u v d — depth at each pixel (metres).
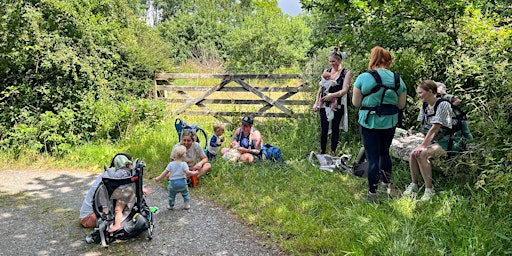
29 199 5.13
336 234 3.85
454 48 5.68
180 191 4.60
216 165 5.87
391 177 5.12
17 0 6.85
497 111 4.32
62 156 6.84
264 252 3.70
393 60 6.57
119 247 3.82
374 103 4.34
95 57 7.81
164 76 9.19
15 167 6.46
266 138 7.47
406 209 4.12
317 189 5.04
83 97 7.40
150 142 7.19
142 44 10.41
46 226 4.31
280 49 21.20
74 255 3.69
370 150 4.48
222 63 25.47
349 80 6.05
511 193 3.54
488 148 4.16
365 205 4.39
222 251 3.72
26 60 6.91
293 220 4.21
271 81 11.84
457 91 5.12
